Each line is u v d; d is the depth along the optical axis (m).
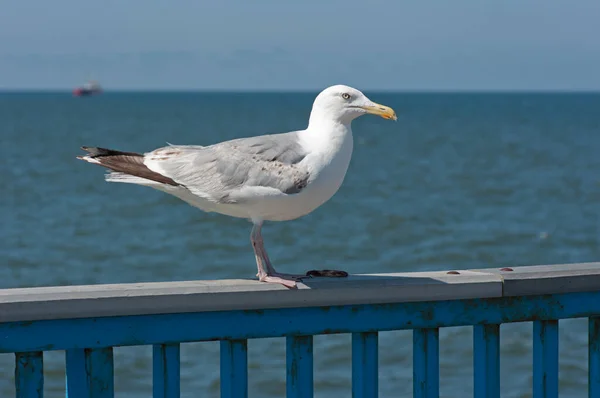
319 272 4.55
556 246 21.66
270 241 21.53
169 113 137.62
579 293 4.50
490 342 4.43
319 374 10.84
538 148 56.91
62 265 18.72
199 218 24.66
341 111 5.01
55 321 3.76
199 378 10.63
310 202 4.99
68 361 3.85
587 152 53.06
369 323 4.23
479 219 25.78
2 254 19.80
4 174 37.22
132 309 3.83
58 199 29.25
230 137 71.12
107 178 5.14
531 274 4.38
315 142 5.02
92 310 3.78
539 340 4.51
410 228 23.86
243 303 4.01
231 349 4.08
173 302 3.88
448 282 4.27
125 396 10.12
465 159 47.34
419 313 4.29
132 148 56.41
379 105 4.97
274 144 5.00
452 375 10.80
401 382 10.55
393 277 4.31
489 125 96.38
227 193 4.93
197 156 5.06
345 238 22.09
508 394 10.38
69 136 68.56
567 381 10.79
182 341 3.96
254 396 10.25
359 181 36.06
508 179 37.09
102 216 25.48
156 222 24.22
